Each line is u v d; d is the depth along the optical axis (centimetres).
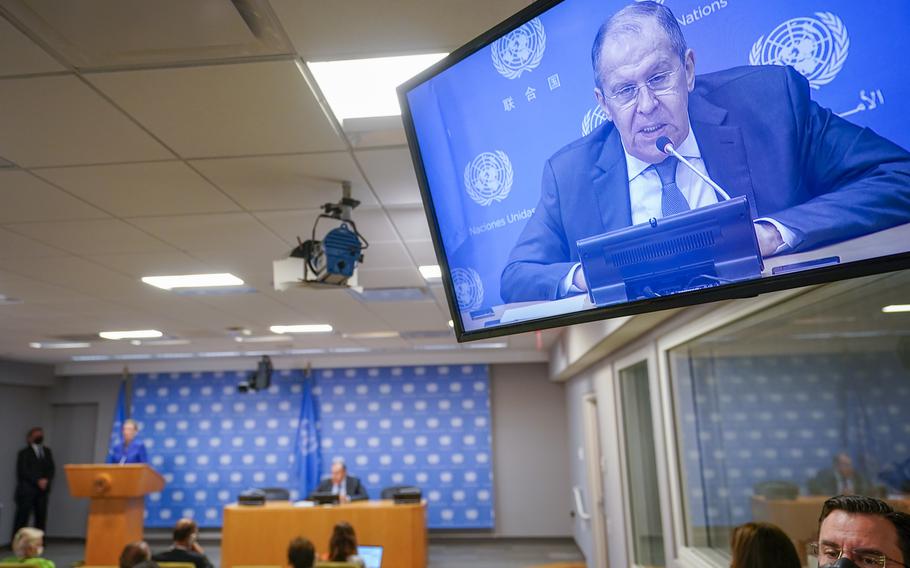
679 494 334
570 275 122
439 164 141
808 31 92
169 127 229
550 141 123
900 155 85
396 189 294
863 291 183
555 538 855
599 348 473
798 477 222
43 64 188
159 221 329
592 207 118
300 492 865
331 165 265
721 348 290
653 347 372
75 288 469
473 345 829
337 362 911
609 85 113
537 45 121
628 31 110
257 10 167
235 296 511
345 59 191
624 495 470
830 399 203
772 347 241
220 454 906
